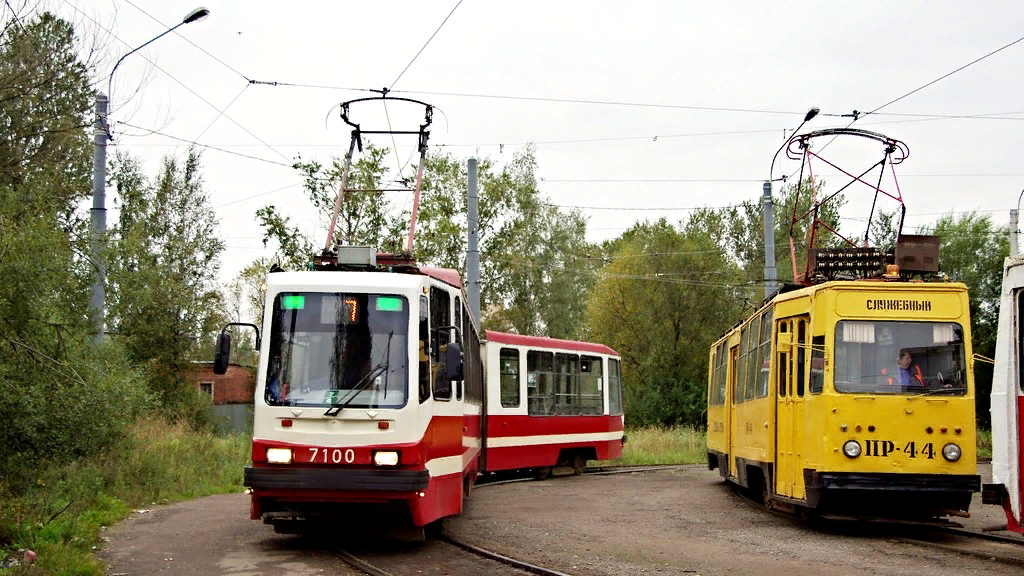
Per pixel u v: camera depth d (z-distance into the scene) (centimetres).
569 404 2456
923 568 1021
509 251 5009
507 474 2502
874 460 1243
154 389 3222
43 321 1259
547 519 1505
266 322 1120
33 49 1204
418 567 1038
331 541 1219
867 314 1294
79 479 1520
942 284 1296
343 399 1086
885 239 3700
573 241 5494
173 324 3316
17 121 1238
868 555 1119
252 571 995
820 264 1505
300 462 1068
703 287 4675
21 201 1274
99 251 1459
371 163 3006
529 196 5241
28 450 1345
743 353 1786
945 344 1282
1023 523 1004
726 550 1168
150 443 2044
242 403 4478
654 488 2109
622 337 4772
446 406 1199
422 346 1126
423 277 1154
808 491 1281
